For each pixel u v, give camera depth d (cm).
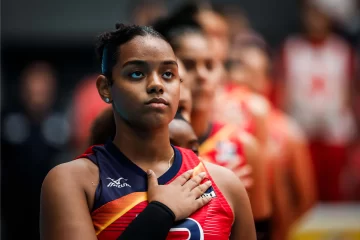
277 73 2052
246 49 1545
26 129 1808
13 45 2311
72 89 2323
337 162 2019
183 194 667
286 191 1537
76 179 666
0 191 1784
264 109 1300
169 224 650
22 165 1791
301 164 1552
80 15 2286
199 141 1048
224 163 1053
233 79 1373
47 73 1884
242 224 708
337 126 2039
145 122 664
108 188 666
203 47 1024
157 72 668
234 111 1266
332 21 2066
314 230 1622
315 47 2053
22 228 1780
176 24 1058
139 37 673
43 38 2298
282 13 2303
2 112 1823
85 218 651
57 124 1847
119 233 653
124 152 684
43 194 667
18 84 2325
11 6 2280
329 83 2047
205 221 670
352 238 1639
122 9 2280
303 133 2036
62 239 643
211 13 1212
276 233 1425
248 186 1072
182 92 883
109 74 682
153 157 687
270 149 1402
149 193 664
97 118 795
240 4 2288
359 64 2091
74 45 2322
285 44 2062
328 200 2009
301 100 2041
